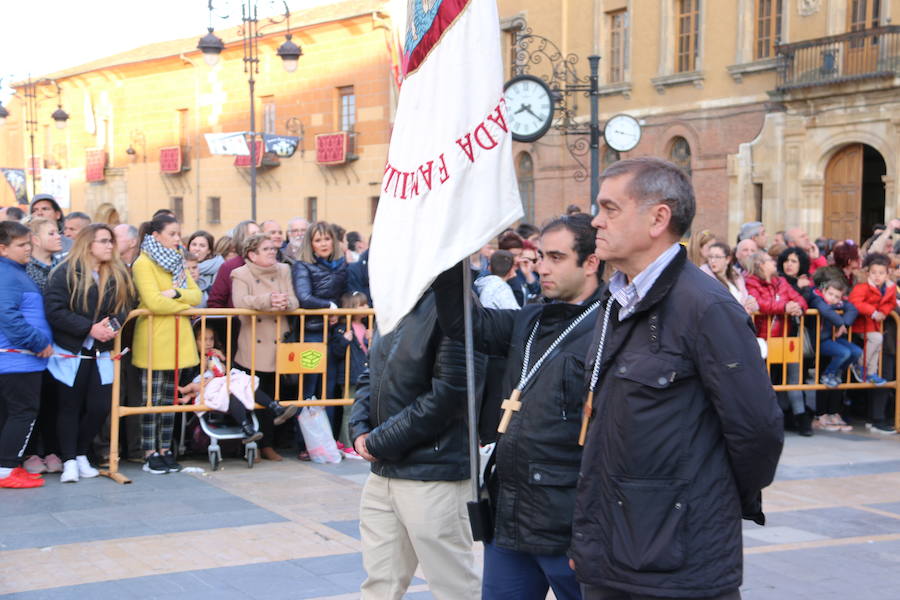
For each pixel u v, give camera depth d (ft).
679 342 8.65
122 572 16.69
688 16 76.48
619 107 81.76
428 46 11.34
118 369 23.65
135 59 127.34
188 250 30.76
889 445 29.63
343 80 101.71
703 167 75.61
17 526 19.42
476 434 11.05
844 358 30.63
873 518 21.33
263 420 26.40
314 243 26.71
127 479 23.32
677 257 8.91
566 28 85.10
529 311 11.33
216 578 16.43
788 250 31.17
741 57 72.28
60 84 144.77
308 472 25.00
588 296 11.05
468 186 10.88
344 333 26.55
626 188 8.91
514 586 11.21
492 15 11.03
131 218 134.21
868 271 31.45
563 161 85.35
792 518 21.29
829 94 66.13
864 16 65.51
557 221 11.12
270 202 112.47
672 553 8.48
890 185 63.93
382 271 11.46
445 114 11.08
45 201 28.48
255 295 25.53
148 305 23.95
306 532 19.31
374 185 99.04
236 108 115.14
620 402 8.82
